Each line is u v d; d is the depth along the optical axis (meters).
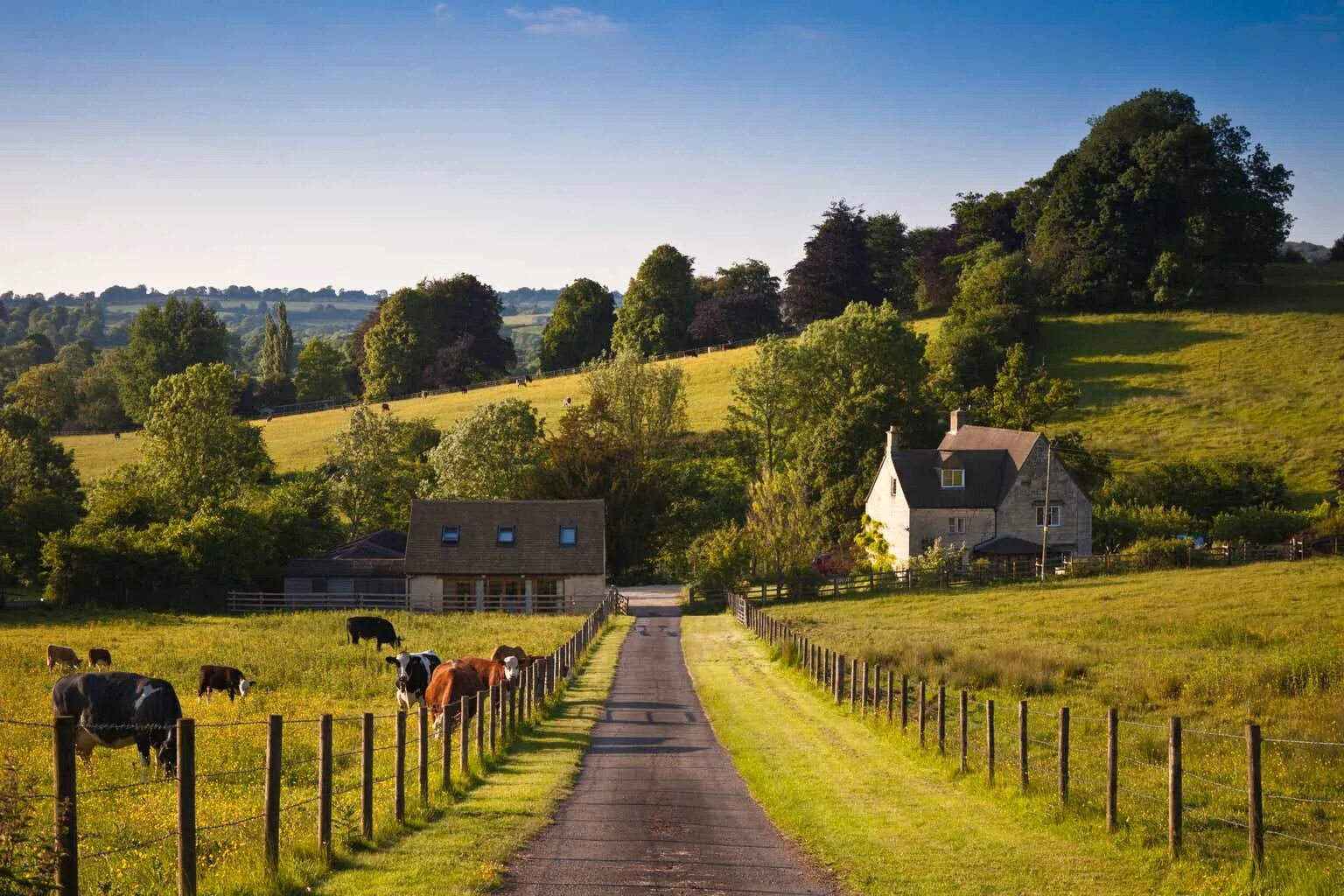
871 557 78.69
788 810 17.22
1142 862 14.29
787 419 101.19
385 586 72.19
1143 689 29.06
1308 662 29.47
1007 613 51.38
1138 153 125.75
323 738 13.40
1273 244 129.62
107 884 11.31
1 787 10.09
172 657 39.25
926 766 21.31
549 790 18.52
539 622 57.91
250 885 11.71
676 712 29.52
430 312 164.00
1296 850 14.95
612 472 87.69
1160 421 99.75
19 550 75.25
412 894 11.93
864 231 149.62
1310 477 86.31
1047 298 128.12
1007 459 78.25
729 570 70.56
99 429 157.62
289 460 117.88
